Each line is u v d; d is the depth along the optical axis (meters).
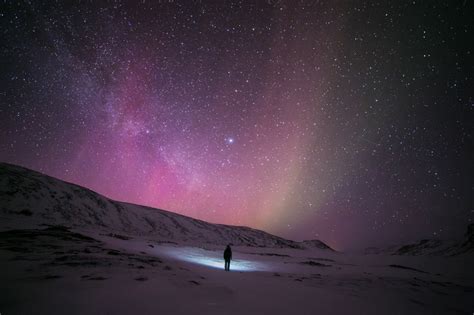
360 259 53.69
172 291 7.36
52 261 10.18
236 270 16.64
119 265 10.34
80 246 15.09
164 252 21.80
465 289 19.30
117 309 5.66
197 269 13.38
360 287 14.45
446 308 12.30
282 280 13.62
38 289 6.64
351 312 8.41
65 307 5.59
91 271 8.85
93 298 6.19
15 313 5.20
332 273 21.11
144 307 5.88
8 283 7.05
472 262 47.97
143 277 8.57
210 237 73.50
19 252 12.02
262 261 28.38
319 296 10.16
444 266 43.81
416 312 10.34
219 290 8.36
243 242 77.81
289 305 7.91
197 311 5.97
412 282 19.02
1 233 17.89
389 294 13.45
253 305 7.23
